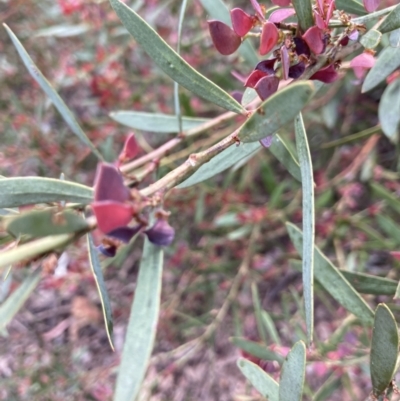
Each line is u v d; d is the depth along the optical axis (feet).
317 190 1.21
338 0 0.51
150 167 0.52
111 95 1.32
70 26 1.23
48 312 1.61
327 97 1.15
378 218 0.94
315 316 1.39
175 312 1.32
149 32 0.40
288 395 0.37
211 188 1.23
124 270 1.60
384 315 0.36
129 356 0.34
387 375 0.37
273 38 0.37
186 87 0.41
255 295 0.99
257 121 0.32
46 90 0.54
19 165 1.39
